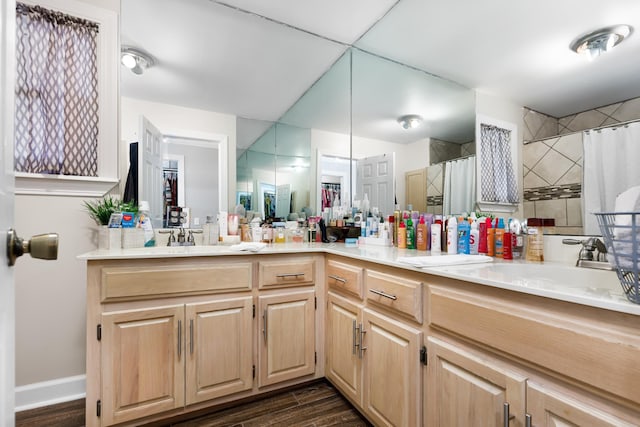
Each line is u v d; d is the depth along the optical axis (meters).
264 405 1.48
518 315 0.73
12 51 0.42
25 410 1.45
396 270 1.16
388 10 1.74
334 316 1.55
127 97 1.76
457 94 1.62
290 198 2.35
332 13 1.78
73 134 1.55
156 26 1.78
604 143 1.04
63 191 1.53
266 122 2.22
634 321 0.54
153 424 1.29
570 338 0.63
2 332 0.37
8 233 0.40
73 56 1.55
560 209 1.16
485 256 1.23
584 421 0.60
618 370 0.56
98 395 1.17
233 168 2.13
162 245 1.80
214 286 1.37
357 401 1.35
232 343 1.41
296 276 1.57
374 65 2.12
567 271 1.02
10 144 0.41
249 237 2.10
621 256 0.59
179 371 1.30
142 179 1.80
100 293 1.18
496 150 1.41
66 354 1.55
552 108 1.19
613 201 1.01
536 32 1.25
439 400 0.95
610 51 1.03
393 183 2.02
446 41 1.66
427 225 1.62
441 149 1.73
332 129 2.33
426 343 1.01
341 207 2.30
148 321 1.25
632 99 0.97
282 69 2.18
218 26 1.84
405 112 1.94
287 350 1.55
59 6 1.52
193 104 1.97
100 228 1.51
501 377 0.76
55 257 0.44
